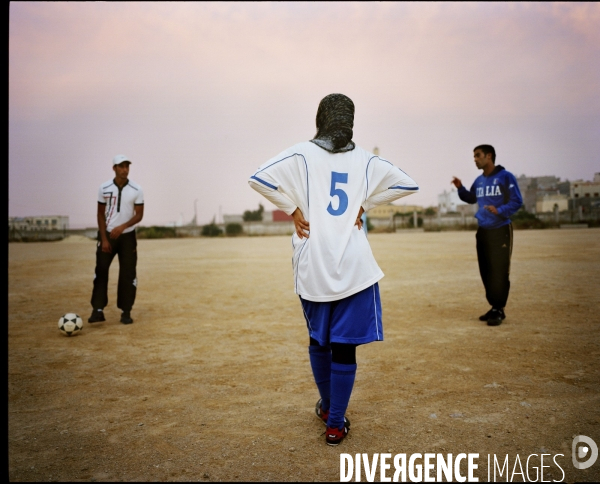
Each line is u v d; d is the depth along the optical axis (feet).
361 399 11.64
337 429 9.32
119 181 20.99
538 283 30.04
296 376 13.56
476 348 15.90
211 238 140.97
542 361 14.26
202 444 9.40
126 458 8.86
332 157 9.77
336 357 9.48
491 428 9.83
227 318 22.13
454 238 99.96
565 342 16.30
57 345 17.44
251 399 11.84
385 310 23.16
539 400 11.24
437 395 11.75
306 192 9.65
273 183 9.55
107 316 23.13
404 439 9.46
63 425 10.37
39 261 56.03
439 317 21.33
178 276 39.65
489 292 19.65
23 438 9.75
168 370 14.26
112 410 11.21
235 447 9.26
